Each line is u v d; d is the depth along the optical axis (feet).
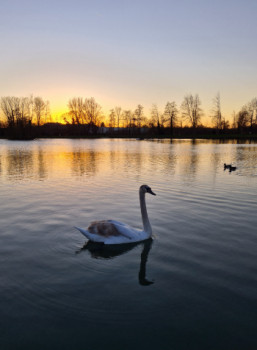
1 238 24.09
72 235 24.79
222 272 18.51
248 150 132.87
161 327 13.51
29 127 294.46
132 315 14.32
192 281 17.44
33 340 12.74
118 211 31.63
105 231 22.89
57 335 13.03
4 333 13.16
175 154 110.63
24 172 61.62
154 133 344.69
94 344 12.50
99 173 59.77
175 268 19.07
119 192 40.98
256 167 70.38
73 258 20.61
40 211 31.71
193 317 14.19
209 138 279.28
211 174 58.34
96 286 16.92
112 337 12.90
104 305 15.08
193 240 23.58
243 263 19.70
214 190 42.14
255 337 12.91
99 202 35.40
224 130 307.37
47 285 17.03
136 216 29.84
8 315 14.34
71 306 15.01
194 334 13.08
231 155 106.01
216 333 13.12
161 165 73.97
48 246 22.61
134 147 159.12
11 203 35.12
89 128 369.50
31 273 18.45
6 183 48.70
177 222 27.86
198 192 40.75
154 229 26.05
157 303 15.25
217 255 20.90
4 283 17.25
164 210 31.76
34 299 15.64
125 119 368.48
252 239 23.70
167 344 12.50
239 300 15.52
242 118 292.81
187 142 219.20
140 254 21.17
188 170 64.44
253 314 14.40
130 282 17.37
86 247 22.47
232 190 42.09
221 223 27.55
